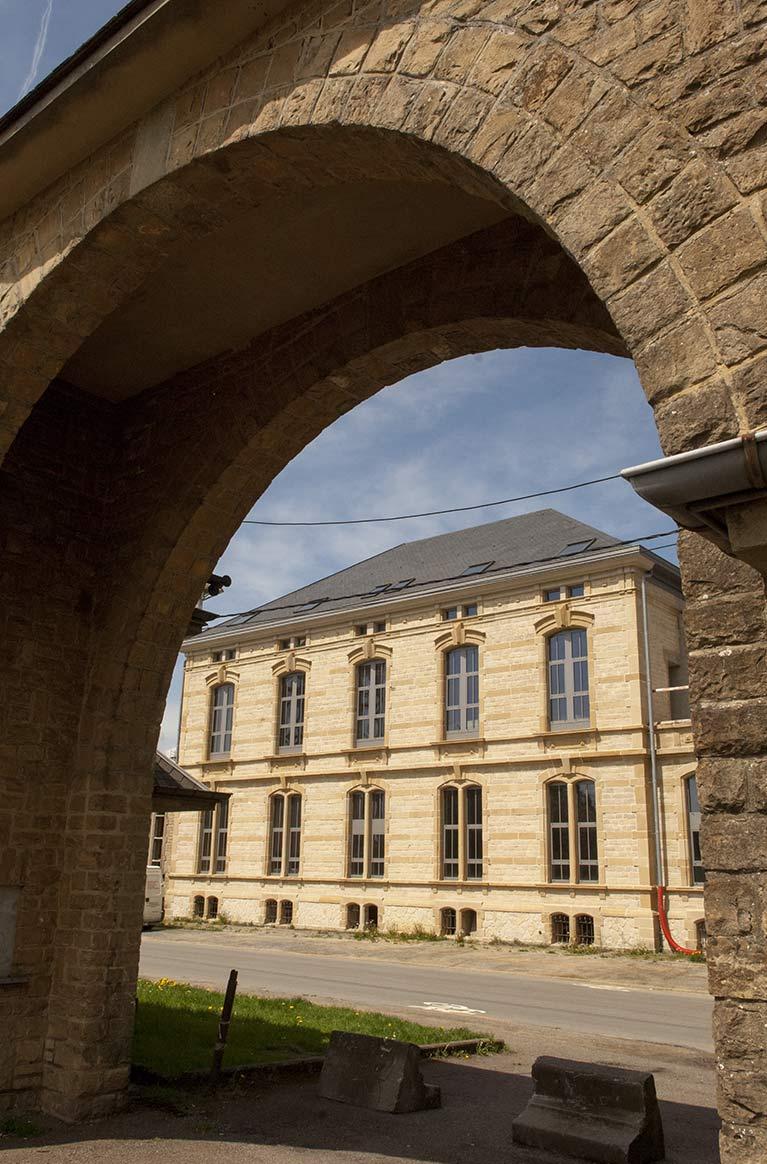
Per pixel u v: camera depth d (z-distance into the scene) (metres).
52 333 7.26
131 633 9.32
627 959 23.69
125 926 8.72
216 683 37.12
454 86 4.68
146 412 10.20
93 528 10.00
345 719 32.47
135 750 9.23
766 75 3.68
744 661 3.39
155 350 9.54
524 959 23.94
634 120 4.00
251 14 5.77
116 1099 8.32
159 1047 10.44
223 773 35.78
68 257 6.80
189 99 6.23
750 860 3.20
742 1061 3.06
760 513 3.05
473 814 28.75
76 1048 8.19
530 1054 12.09
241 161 5.95
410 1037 12.20
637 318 3.80
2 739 8.75
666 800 25.19
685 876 24.45
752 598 3.43
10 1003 8.34
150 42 6.04
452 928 28.47
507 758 28.00
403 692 31.09
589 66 4.21
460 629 30.03
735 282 3.58
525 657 28.39
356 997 16.89
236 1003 14.08
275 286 8.56
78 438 10.07
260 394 9.17
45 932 8.71
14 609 9.09
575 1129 7.75
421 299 8.06
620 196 3.96
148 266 7.02
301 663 34.34
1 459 7.56
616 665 26.55
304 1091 9.53
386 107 4.95
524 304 7.33
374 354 8.41
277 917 32.84
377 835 30.97
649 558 27.08
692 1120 8.93
